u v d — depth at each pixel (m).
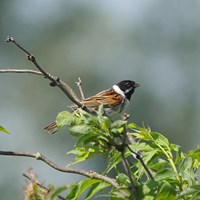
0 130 4.70
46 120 21.48
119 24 23.75
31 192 3.87
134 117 20.72
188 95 22.05
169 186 4.31
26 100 21.78
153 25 24.03
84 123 4.27
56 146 20.83
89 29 23.38
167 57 23.67
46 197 3.86
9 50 23.66
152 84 22.25
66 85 5.75
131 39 23.48
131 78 22.59
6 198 18.39
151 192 4.26
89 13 23.77
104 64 22.47
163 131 20.59
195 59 23.45
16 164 19.44
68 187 3.87
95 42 22.98
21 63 23.06
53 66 22.47
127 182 4.39
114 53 22.92
